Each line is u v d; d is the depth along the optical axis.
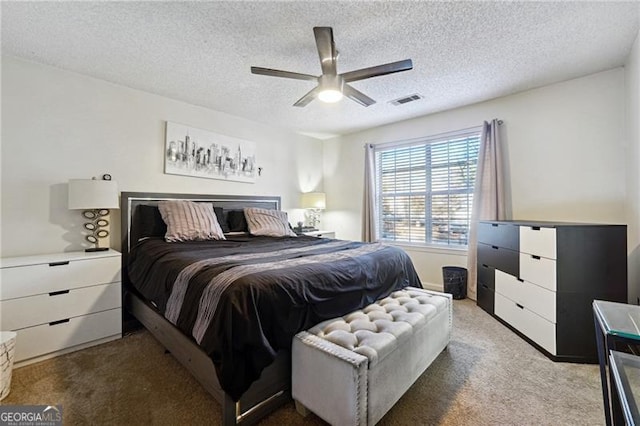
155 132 3.06
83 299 2.20
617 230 2.00
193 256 2.00
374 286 2.03
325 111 3.64
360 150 4.57
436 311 1.91
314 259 1.96
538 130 2.97
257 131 4.06
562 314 2.01
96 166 2.67
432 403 1.57
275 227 3.41
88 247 2.61
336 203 4.89
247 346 1.31
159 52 2.25
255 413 1.38
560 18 1.89
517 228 2.44
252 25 1.93
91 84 2.65
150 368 1.91
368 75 2.02
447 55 2.33
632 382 0.95
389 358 1.40
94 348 2.20
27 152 2.33
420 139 3.91
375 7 1.77
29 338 1.96
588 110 2.70
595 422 1.43
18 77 2.29
